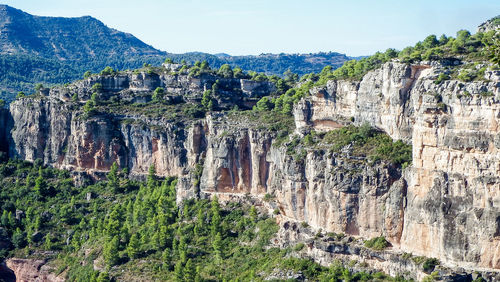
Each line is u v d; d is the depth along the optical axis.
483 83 193.62
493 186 191.62
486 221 193.00
